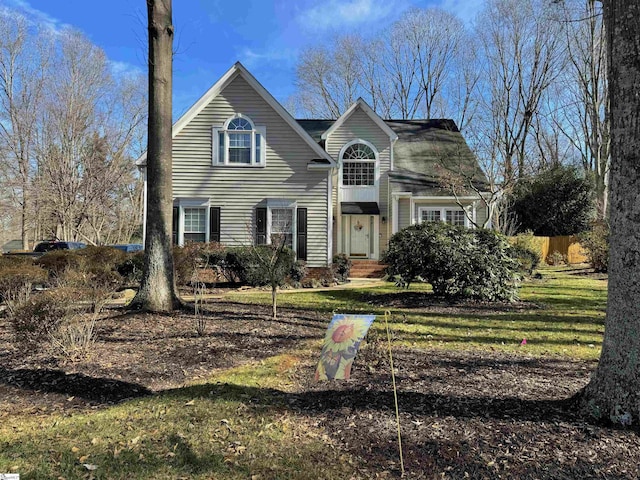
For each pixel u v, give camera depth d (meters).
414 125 22.45
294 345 6.09
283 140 15.62
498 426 3.21
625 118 3.09
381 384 4.26
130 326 6.89
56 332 5.41
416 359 5.27
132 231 34.59
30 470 2.78
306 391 4.17
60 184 22.86
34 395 4.29
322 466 2.79
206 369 5.03
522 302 9.90
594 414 3.21
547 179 25.73
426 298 10.16
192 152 15.45
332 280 15.02
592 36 23.97
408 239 10.17
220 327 7.04
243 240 15.41
